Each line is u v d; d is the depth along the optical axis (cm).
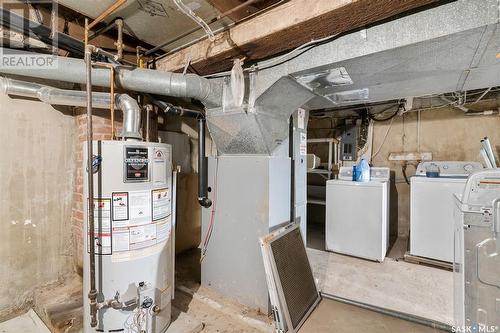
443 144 333
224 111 193
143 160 155
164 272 168
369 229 296
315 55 158
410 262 290
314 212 464
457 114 323
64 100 179
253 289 197
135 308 154
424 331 172
